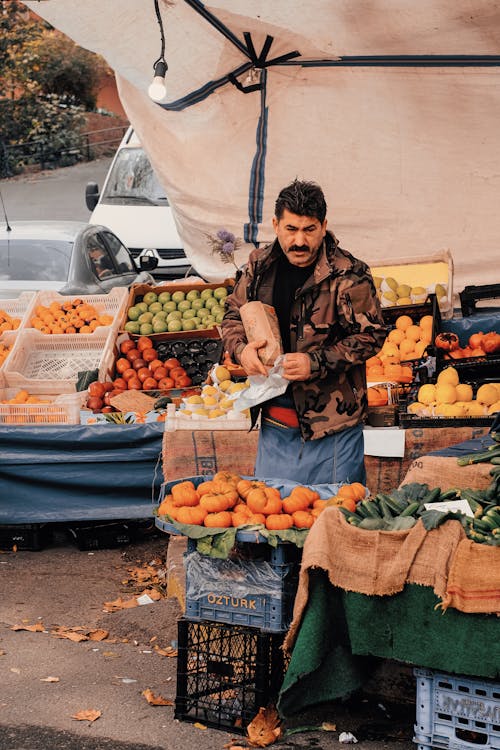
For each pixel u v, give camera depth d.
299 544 3.86
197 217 9.09
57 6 7.12
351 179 8.66
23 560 6.66
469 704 3.55
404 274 7.88
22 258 10.68
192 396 6.51
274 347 4.19
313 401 4.43
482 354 6.84
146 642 5.12
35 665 4.78
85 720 4.16
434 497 4.07
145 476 6.71
